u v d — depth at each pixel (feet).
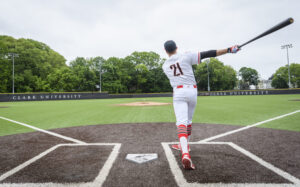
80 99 96.89
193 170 7.07
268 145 10.47
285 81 183.21
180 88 7.73
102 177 6.56
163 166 7.53
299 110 28.09
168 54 8.27
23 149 10.39
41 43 134.00
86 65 137.18
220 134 13.38
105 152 9.59
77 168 7.47
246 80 216.95
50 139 12.75
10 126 18.35
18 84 108.27
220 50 7.38
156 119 22.03
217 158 8.41
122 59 156.46
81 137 13.24
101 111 32.60
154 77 152.87
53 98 89.97
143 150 9.81
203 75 158.92
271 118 20.94
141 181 6.17
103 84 130.72
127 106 43.80
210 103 46.73
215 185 5.81
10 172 7.15
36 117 25.39
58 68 131.03
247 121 19.20
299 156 8.61
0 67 103.04
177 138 12.50
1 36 116.06
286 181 6.08
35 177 6.66
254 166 7.43
